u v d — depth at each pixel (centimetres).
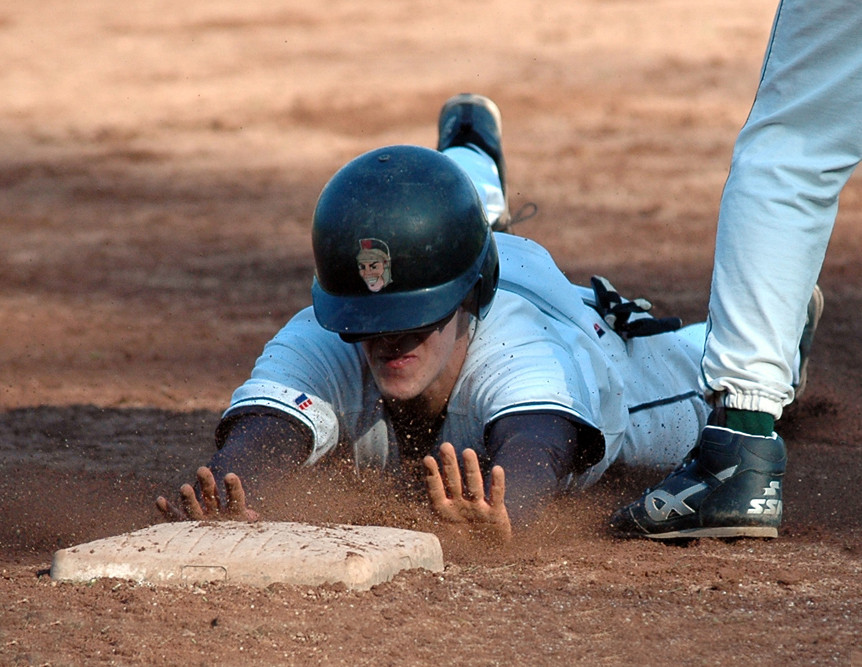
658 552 1259
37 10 10644
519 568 1188
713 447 1273
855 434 1947
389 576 1115
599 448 1352
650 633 1009
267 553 1102
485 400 1373
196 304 3184
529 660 948
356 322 1304
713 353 1263
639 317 1719
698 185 4709
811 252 1237
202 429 2030
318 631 994
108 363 2583
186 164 5388
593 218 4191
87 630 996
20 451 1864
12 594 1079
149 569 1098
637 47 8269
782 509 1377
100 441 1939
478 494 1181
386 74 7425
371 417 1427
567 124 5984
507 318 1426
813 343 2639
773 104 1245
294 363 1412
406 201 1311
